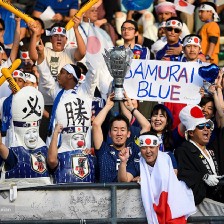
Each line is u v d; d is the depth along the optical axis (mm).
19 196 23672
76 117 24109
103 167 24172
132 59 26172
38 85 27031
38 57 26812
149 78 26156
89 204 23609
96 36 28219
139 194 23609
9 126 24547
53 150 23719
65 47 28000
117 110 26109
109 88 27016
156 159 23703
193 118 24172
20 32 29719
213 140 24734
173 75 26094
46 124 26734
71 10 32250
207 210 23781
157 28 32625
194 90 26016
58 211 23641
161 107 25109
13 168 23750
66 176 23953
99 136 24391
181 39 30469
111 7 33094
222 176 23688
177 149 24016
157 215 23344
